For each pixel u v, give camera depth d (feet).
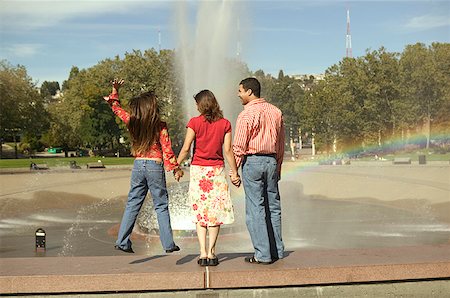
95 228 52.95
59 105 272.10
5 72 218.59
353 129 202.80
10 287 19.49
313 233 47.26
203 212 20.71
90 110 253.24
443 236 45.39
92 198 82.17
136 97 20.85
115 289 19.58
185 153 20.70
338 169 121.49
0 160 189.57
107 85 254.47
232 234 42.65
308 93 242.17
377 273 20.43
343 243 42.22
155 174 20.45
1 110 218.59
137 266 20.84
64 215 64.13
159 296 19.81
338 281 20.24
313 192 84.69
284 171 119.34
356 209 65.67
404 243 42.22
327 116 203.31
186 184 47.55
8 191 84.07
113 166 140.05
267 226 21.89
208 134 20.54
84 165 149.18
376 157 184.85
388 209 65.41
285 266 20.47
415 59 195.83
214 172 20.75
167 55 215.31
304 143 372.58
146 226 43.83
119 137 260.83
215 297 19.89
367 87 198.39
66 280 19.54
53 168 132.05
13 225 56.13
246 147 20.65
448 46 195.72
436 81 193.47
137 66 222.69
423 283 20.81
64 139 265.54
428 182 88.69
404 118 198.08
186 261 21.66
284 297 20.15
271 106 21.04
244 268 20.25
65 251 41.04
